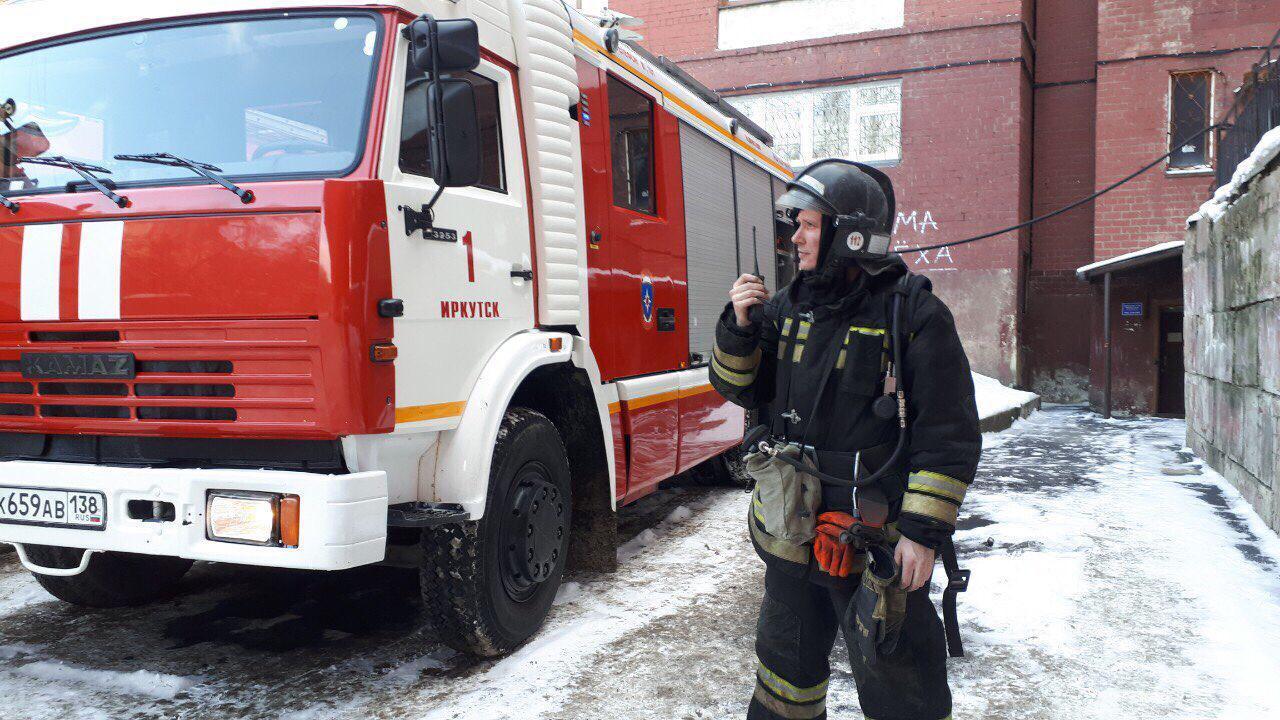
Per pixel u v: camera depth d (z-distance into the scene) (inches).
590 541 187.8
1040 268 658.2
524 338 153.5
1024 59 602.9
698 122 250.2
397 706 128.3
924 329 76.2
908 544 73.9
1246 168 250.2
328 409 114.7
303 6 131.8
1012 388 596.7
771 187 323.0
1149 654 146.4
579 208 176.1
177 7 135.5
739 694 132.3
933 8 601.3
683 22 661.9
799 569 82.6
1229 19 560.1
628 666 142.6
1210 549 212.2
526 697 131.0
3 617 165.8
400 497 132.6
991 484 310.5
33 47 139.2
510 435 147.3
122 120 132.0
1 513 127.6
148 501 124.0
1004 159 590.9
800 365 82.1
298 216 115.0
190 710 127.0
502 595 143.4
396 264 122.6
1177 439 441.4
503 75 156.6
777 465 81.2
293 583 188.9
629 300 198.2
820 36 629.9
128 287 121.5
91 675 137.7
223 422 119.6
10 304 128.5
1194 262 365.1
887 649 75.8
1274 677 136.4
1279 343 224.4
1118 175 585.6
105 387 126.2
